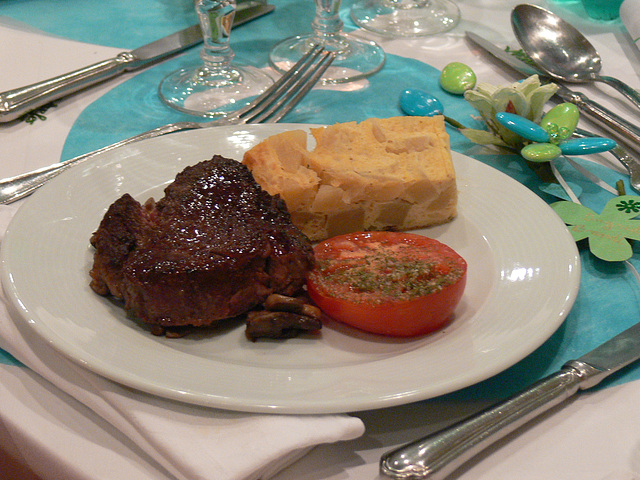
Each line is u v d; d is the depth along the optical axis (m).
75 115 1.53
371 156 1.24
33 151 1.38
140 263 0.88
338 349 0.90
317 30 1.94
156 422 0.72
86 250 1.00
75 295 0.89
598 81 1.77
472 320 0.90
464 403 0.81
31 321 0.81
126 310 0.91
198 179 1.04
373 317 0.89
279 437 0.69
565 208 1.20
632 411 0.79
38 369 0.81
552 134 1.30
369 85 1.75
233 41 2.01
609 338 0.94
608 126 1.52
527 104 1.38
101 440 0.76
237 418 0.72
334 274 0.97
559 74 1.76
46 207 1.04
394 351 0.90
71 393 0.78
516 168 1.40
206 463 0.67
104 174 1.16
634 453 0.73
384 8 2.22
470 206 1.18
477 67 1.87
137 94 1.66
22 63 1.75
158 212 1.00
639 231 1.12
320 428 0.70
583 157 1.45
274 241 0.95
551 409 0.79
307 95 1.69
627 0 2.06
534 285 0.96
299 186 1.15
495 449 0.73
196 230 0.95
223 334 0.92
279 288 0.96
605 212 1.18
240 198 1.02
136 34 2.00
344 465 0.73
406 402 0.72
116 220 0.95
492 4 2.30
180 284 0.87
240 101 1.63
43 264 0.93
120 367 0.75
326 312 0.94
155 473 0.73
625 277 1.07
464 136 1.53
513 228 1.10
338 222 1.22
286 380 0.76
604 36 2.07
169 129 1.41
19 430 0.77
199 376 0.75
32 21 2.02
